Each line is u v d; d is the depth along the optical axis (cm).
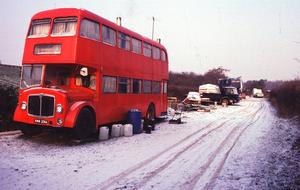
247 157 881
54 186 570
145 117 1500
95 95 1067
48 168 684
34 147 890
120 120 1245
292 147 1042
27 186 562
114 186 586
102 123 1104
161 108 1736
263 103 4416
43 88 957
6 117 1205
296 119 1966
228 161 825
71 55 952
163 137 1199
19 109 991
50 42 985
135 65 1370
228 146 1050
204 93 3841
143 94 1470
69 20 982
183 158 846
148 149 948
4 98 1219
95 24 1056
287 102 2602
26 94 977
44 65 999
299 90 2305
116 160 789
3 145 888
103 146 959
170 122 1716
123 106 1262
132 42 1345
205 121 1878
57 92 935
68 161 754
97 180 618
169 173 693
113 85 1182
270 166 776
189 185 611
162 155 873
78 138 970
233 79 4669
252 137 1271
